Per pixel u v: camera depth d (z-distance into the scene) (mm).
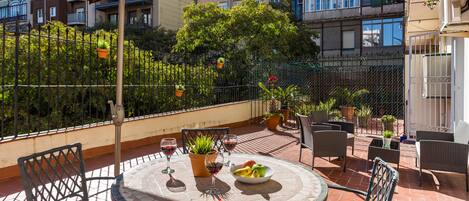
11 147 4473
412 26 8328
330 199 3936
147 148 6484
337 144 5062
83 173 2584
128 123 6387
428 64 7387
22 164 2104
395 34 17078
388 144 5094
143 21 20297
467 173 4227
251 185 2195
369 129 9641
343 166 5113
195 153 2357
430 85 7367
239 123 10086
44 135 4875
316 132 5109
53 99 6602
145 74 7250
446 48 7816
